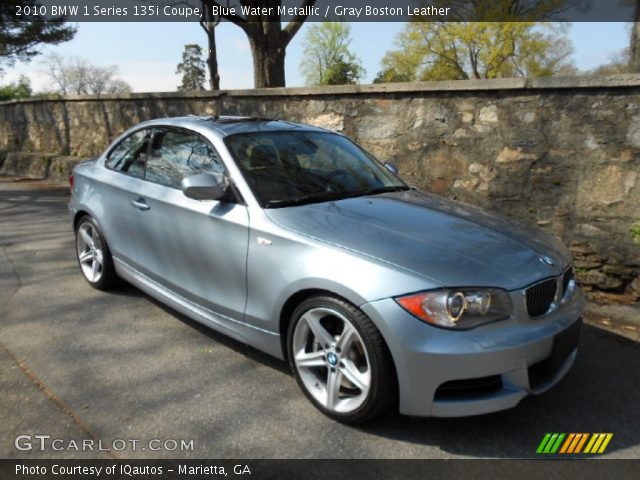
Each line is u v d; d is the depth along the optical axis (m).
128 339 3.80
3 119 15.43
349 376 2.74
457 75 34.84
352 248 2.73
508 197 5.38
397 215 3.20
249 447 2.64
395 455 2.59
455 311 2.47
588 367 3.51
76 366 3.41
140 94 9.84
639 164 4.59
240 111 7.89
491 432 2.79
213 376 3.31
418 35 34.12
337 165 3.92
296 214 3.10
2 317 4.16
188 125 3.94
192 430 2.77
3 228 7.27
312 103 6.93
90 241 4.78
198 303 3.59
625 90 4.57
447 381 2.48
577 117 4.85
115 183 4.31
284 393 3.13
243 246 3.15
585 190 4.89
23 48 18.05
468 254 2.74
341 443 2.68
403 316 2.48
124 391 3.12
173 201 3.65
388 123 6.21
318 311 2.81
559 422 2.89
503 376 2.56
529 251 2.93
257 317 3.13
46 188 11.48
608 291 4.88
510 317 2.58
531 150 5.16
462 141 5.64
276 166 3.58
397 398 2.65
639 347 3.81
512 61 33.19
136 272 4.21
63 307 4.37
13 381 3.21
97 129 11.62
